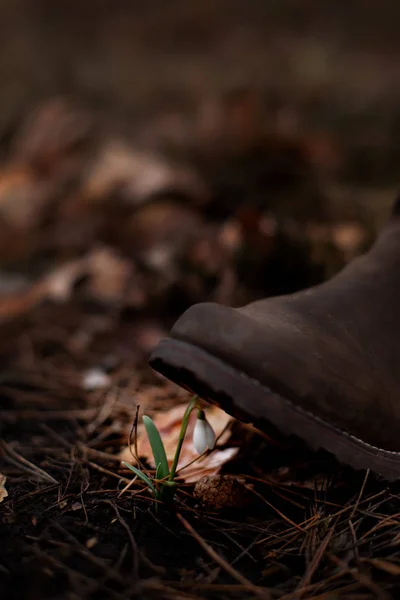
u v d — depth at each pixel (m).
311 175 1.31
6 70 2.59
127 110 2.27
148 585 0.48
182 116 1.98
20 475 0.59
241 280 0.91
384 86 2.27
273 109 1.99
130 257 1.04
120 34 3.08
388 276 0.59
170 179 1.13
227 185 1.27
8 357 0.83
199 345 0.51
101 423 0.68
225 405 0.51
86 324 0.91
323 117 2.02
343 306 0.57
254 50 2.86
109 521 0.53
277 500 0.56
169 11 3.21
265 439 0.61
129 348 0.85
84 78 2.58
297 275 0.90
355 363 0.55
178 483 0.57
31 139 1.46
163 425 0.64
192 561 0.50
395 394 0.56
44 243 1.17
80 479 0.58
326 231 0.95
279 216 0.98
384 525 0.52
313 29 3.11
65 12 3.16
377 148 1.68
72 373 0.79
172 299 0.96
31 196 1.23
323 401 0.52
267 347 0.51
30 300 0.98
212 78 2.50
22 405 0.72
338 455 0.52
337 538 0.52
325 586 0.48
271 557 0.51
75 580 0.48
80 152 1.42
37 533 0.52
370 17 3.11
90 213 1.15
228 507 0.55
